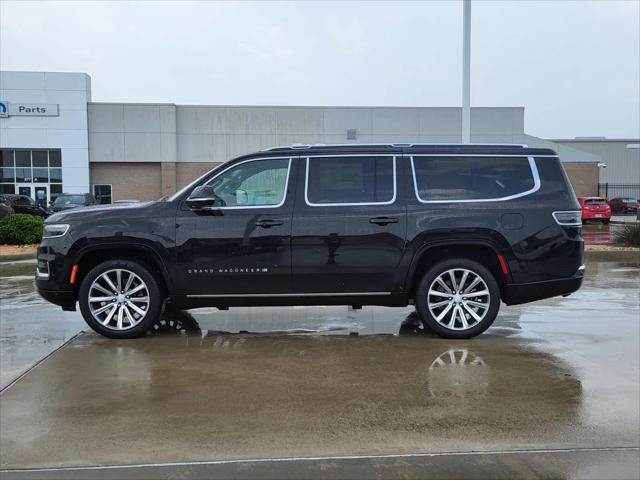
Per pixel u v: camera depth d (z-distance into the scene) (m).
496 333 6.75
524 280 6.30
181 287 6.33
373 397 4.67
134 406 4.48
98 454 3.70
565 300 8.79
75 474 3.46
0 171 36.62
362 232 6.25
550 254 6.29
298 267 6.27
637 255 14.40
